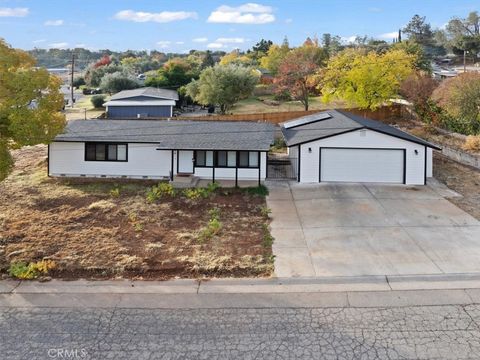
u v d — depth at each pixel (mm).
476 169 23797
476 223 15602
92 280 11727
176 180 21500
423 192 19875
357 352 8562
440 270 12008
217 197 19234
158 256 12891
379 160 21625
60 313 10078
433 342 8828
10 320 9773
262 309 10195
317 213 17078
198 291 11102
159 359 8383
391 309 10102
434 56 114812
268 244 13969
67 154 22969
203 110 52750
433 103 34781
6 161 15953
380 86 36656
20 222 15555
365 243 14016
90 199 18656
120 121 26969
